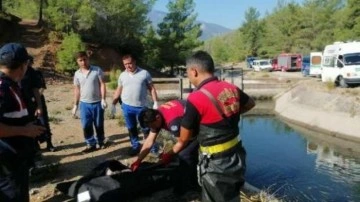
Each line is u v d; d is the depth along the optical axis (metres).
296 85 28.44
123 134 9.57
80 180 5.13
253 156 14.91
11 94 3.55
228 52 108.19
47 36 35.75
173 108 4.84
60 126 10.79
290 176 12.24
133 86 7.26
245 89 31.22
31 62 6.32
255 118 24.14
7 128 3.52
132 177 5.13
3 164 3.63
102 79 7.77
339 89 23.19
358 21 50.75
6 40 33.94
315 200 10.22
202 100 3.41
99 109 7.84
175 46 43.66
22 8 41.06
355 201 10.25
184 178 5.33
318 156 15.08
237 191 3.59
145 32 43.09
